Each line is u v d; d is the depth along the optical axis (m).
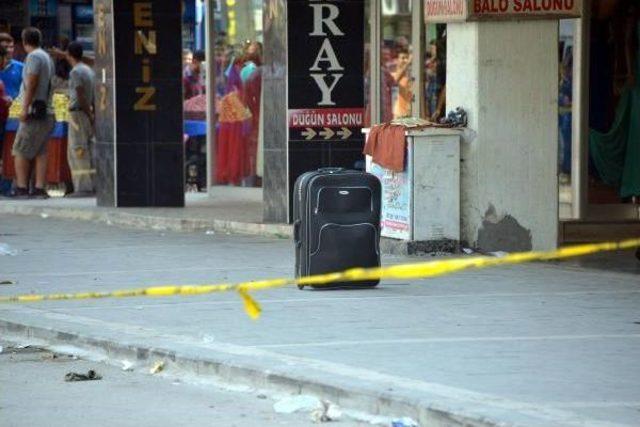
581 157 39.44
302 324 24.45
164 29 45.56
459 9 33.00
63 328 24.53
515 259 16.44
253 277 30.66
